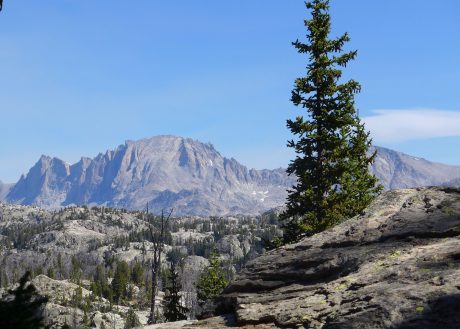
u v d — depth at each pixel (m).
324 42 30.38
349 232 13.60
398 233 12.48
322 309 10.30
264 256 14.09
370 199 30.28
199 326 12.06
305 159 29.80
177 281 48.38
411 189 14.95
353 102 30.23
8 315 6.53
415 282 9.63
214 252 58.38
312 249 13.48
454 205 13.15
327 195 29.97
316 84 30.41
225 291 13.46
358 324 8.85
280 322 10.62
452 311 8.19
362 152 31.36
